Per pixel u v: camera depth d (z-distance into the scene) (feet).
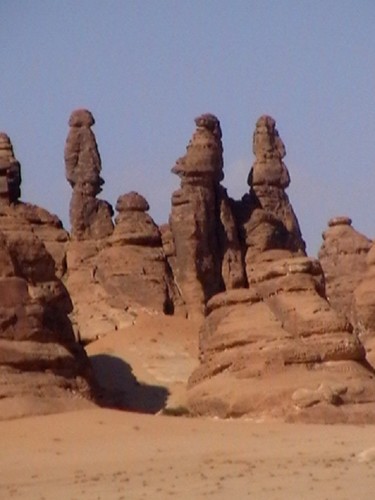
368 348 432.25
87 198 608.60
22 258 401.70
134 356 519.60
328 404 371.15
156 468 305.32
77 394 378.94
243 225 617.21
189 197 598.34
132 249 581.94
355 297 447.83
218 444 332.80
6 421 357.20
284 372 382.01
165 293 577.43
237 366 387.14
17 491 289.94
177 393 476.54
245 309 396.57
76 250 589.32
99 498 279.49
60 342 395.14
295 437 341.00
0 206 571.69
